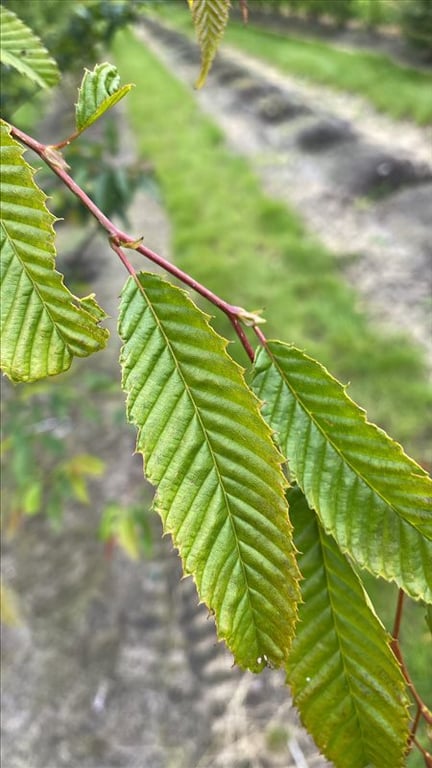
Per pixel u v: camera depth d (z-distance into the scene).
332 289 1.34
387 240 1.49
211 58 0.23
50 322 0.14
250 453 0.15
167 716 0.78
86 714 0.79
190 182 1.86
